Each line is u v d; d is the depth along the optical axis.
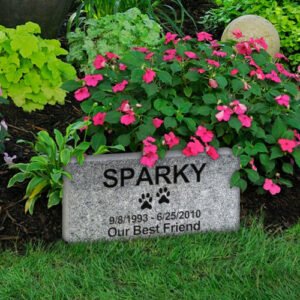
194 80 2.42
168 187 2.35
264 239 2.35
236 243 2.35
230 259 2.29
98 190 2.31
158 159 2.32
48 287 2.16
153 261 2.26
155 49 2.69
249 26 2.90
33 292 2.14
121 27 2.91
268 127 2.48
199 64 2.44
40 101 2.74
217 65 2.43
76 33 2.95
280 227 2.42
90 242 2.33
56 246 2.31
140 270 2.22
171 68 2.40
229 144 2.47
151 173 2.33
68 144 2.60
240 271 2.23
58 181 2.33
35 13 2.89
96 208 2.32
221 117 2.36
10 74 2.70
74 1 3.43
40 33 2.96
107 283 2.18
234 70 2.46
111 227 2.34
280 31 3.04
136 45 2.89
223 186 2.38
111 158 2.30
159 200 2.35
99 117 2.38
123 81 2.41
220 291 2.17
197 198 2.37
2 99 2.50
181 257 2.28
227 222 2.40
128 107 2.34
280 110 2.47
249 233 2.36
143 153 2.29
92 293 2.14
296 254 2.30
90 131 2.43
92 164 2.29
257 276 2.21
